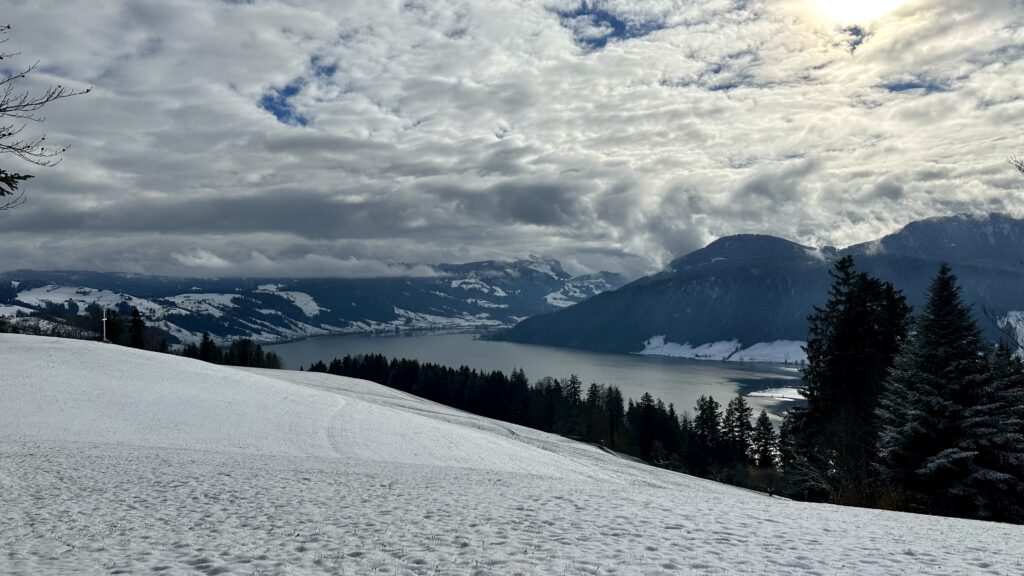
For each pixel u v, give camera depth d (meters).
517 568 8.86
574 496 17.14
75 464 20.88
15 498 14.33
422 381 138.00
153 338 128.12
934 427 29.45
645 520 13.09
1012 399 28.64
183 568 8.69
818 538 11.79
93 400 42.44
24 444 27.69
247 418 42.28
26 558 9.05
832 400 41.81
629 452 106.19
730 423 105.88
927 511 28.44
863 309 41.84
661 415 105.81
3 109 9.15
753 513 15.16
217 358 127.88
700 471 95.69
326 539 10.72
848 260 43.88
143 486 16.78
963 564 9.84
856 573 9.12
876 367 40.25
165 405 43.31
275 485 17.83
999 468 28.45
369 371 150.12
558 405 119.56
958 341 29.70
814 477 39.09
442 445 40.75
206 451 30.92
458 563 9.11
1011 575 9.18
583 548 10.25
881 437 32.00
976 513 28.08
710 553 10.16
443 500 15.51
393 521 12.44
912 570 9.34
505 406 124.75
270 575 8.33
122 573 8.35
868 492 31.31
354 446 37.28
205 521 12.29
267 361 140.12
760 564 9.52
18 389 42.94
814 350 44.44
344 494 16.39
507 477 24.30
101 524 11.77
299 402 50.09
